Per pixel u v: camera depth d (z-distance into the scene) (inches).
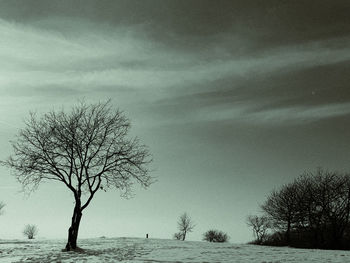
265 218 3216.0
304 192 2647.6
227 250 1327.5
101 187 1326.3
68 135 1344.7
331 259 994.1
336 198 2534.5
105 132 1375.5
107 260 869.2
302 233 2637.8
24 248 1362.0
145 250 1285.7
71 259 882.1
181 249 1354.6
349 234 2496.3
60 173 1278.3
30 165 1277.1
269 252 1261.1
